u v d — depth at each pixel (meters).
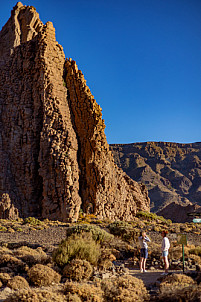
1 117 50.44
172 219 88.12
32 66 50.12
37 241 25.67
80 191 47.16
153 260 16.77
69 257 14.20
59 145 44.47
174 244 20.95
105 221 41.34
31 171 45.69
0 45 56.69
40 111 47.47
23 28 56.16
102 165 48.59
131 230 25.03
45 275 11.70
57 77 49.25
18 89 50.62
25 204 44.59
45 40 49.59
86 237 19.77
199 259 16.11
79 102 49.94
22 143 47.69
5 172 45.62
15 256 15.05
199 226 44.38
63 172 42.59
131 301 9.69
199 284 10.67
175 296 9.64
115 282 10.98
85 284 10.67
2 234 30.06
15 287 10.98
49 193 42.41
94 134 48.75
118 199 50.34
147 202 70.06
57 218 40.97
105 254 16.44
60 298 9.25
